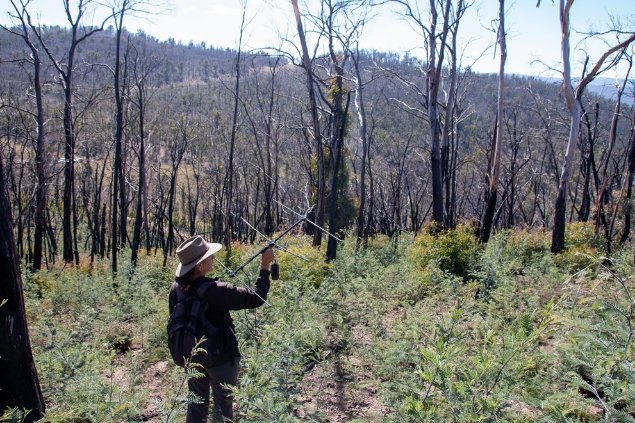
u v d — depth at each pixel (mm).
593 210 23578
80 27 20906
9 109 27266
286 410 3861
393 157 47219
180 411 4121
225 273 7164
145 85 30172
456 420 3107
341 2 18953
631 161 18859
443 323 4223
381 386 4117
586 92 27906
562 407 3242
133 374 5148
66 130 20984
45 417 3928
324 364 5102
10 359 4234
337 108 21156
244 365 4867
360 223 24656
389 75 21984
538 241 17625
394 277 10484
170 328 3961
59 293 11016
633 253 12516
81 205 43250
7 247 4227
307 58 17484
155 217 40000
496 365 3330
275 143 37438
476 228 18016
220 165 48344
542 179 43188
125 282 12266
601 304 3723
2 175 4238
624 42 16047
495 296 6812
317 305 7188
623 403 3604
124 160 26547
